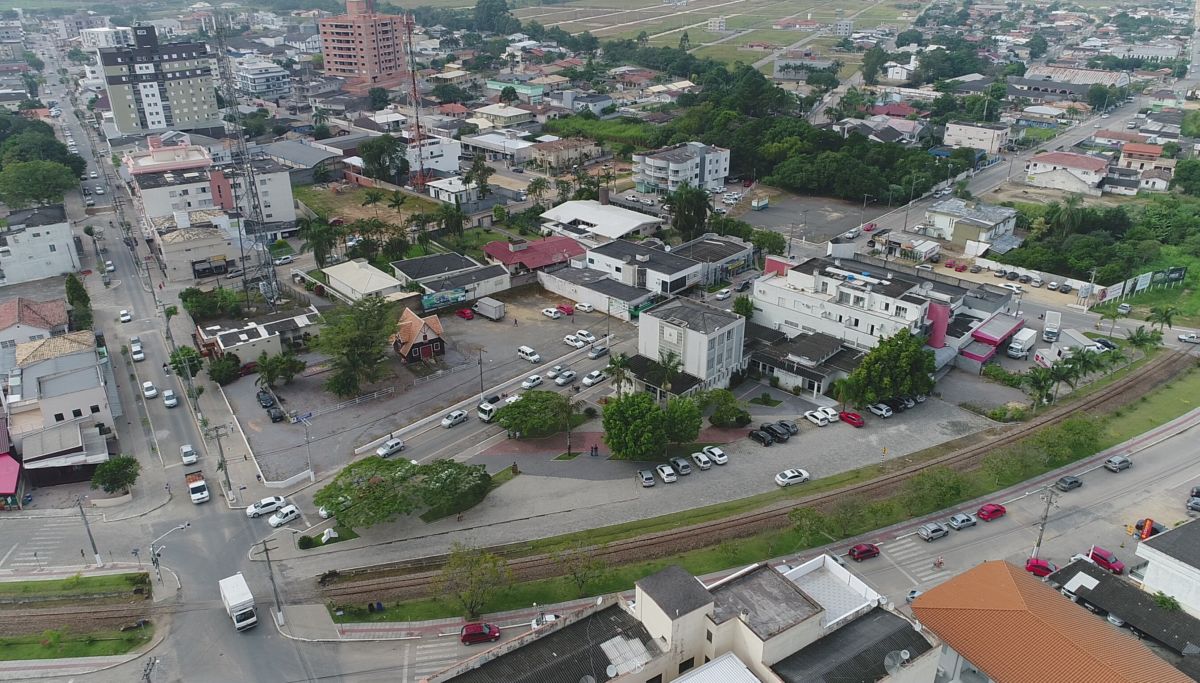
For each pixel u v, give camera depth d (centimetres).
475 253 19600
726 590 7281
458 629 8494
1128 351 14775
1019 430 12150
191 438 12156
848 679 6625
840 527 9662
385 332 13325
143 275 18325
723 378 13300
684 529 9925
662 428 10962
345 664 8069
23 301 15088
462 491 10038
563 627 7194
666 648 6850
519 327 15738
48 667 8056
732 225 19612
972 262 19212
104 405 11906
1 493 10494
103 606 8850
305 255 19612
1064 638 7200
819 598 7725
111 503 10625
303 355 14700
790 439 12006
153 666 8031
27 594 9000
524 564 9369
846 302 14150
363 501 9656
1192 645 7819
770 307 15100
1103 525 10069
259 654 8200
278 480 11000
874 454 11619
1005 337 14425
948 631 7619
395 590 9038
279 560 9581
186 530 10119
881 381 12319
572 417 12381
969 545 9712
